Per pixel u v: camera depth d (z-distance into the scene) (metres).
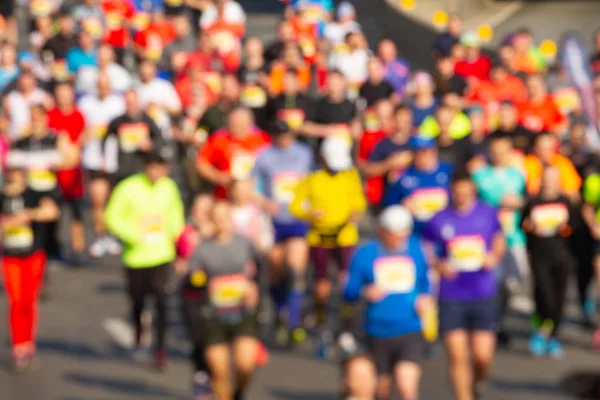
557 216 40.41
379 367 32.34
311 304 46.56
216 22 70.81
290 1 77.94
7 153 47.47
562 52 60.50
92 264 52.19
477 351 34.34
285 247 41.62
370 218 59.19
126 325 44.41
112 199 38.50
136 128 50.62
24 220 39.44
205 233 34.38
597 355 41.72
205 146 45.91
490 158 41.62
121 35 76.56
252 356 33.03
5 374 39.22
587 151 43.41
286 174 41.88
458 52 66.00
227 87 52.00
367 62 64.25
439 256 34.28
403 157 45.03
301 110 52.97
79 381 38.44
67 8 93.69
